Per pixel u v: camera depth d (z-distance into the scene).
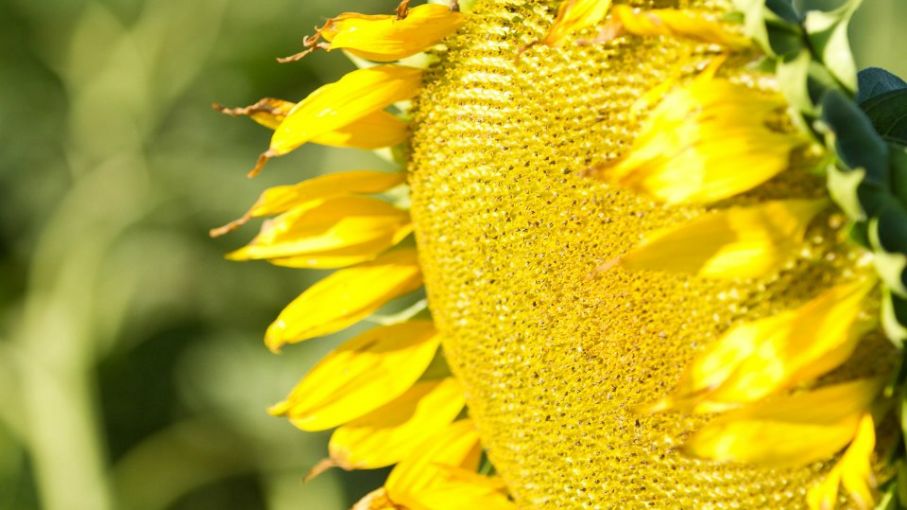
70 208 1.69
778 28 0.84
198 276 1.66
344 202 0.97
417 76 0.93
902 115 0.85
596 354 0.88
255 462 1.61
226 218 1.67
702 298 0.85
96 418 1.62
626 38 0.87
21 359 1.62
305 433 1.59
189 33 1.70
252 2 1.68
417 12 0.92
